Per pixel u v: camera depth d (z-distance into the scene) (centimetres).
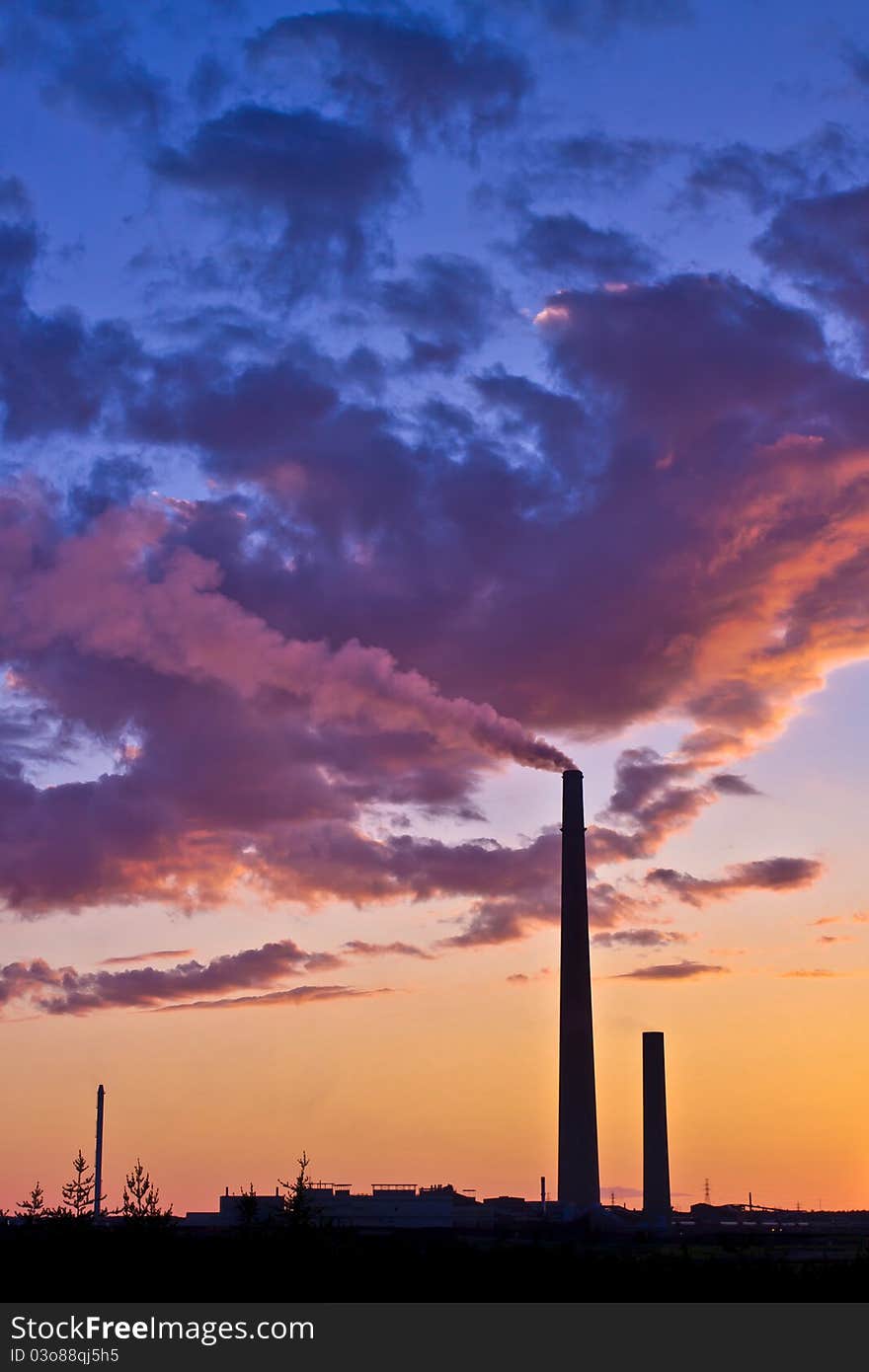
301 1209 13512
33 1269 12062
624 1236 18700
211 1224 17950
